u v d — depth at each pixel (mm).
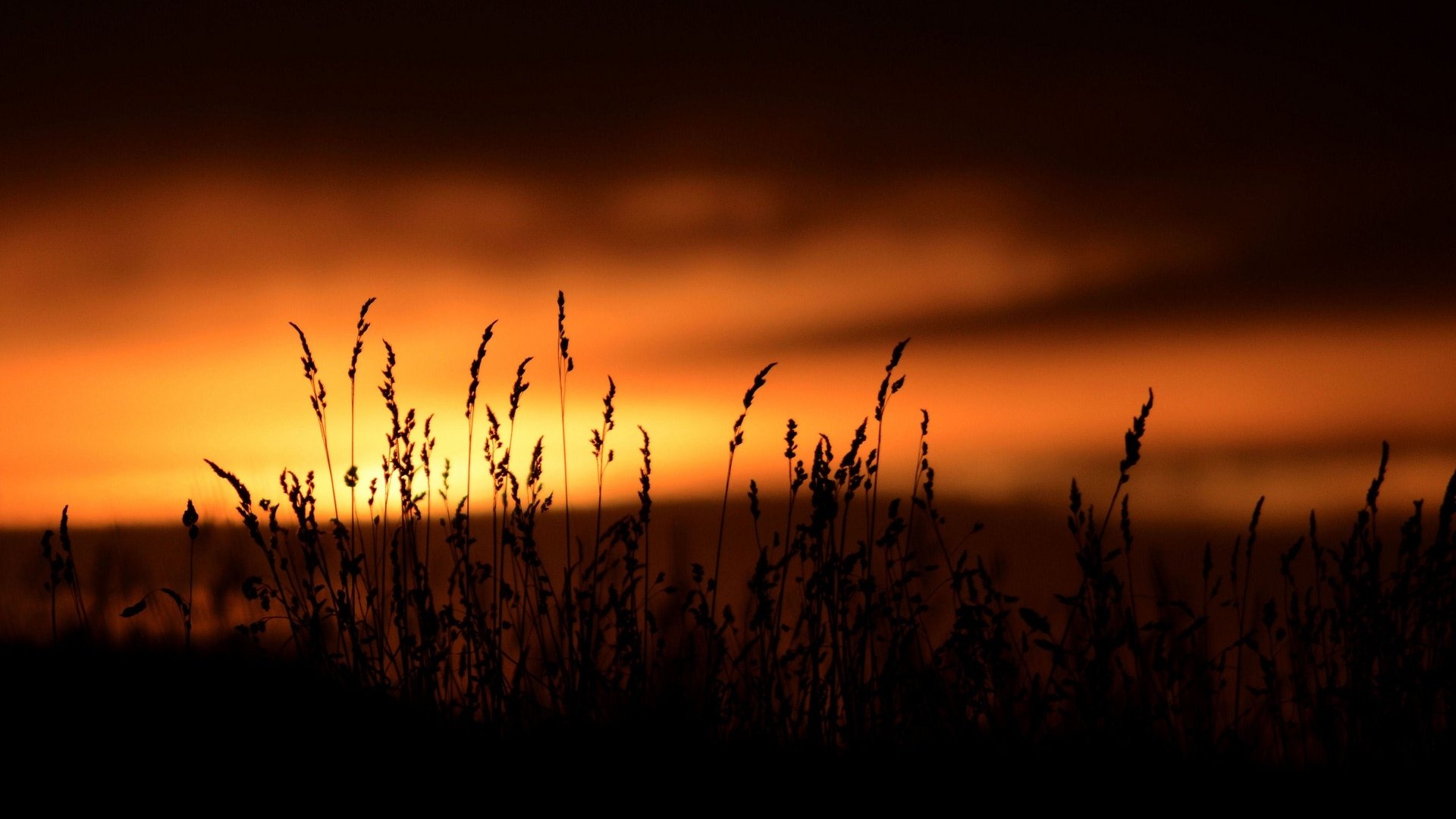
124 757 2951
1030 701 2920
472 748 3137
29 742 2938
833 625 3084
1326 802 2875
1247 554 3096
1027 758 2934
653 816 2871
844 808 2881
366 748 3039
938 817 2848
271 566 3133
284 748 2992
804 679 3119
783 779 2979
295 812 2795
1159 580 3133
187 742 3010
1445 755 2949
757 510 3119
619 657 3127
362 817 2791
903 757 3029
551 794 2924
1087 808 2838
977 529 3086
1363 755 3006
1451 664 2934
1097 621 2812
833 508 3096
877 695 3043
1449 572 2994
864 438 3143
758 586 3094
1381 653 3041
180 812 2758
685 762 3012
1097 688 2824
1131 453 2885
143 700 3156
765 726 3100
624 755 3027
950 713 3010
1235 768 2953
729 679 3154
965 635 2938
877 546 3107
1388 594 3066
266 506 3186
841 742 3092
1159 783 2885
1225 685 3107
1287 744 3090
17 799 2764
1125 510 2930
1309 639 3084
